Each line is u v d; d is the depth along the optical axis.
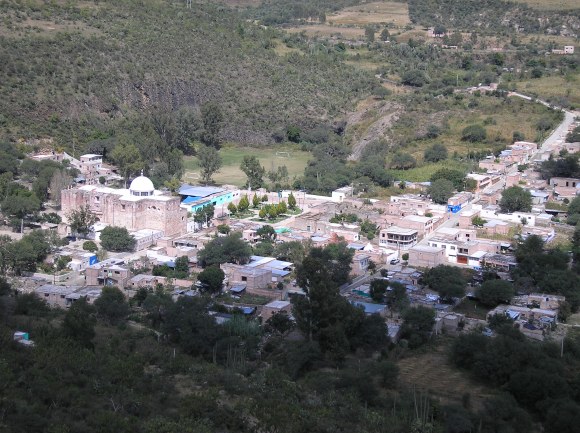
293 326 153.88
